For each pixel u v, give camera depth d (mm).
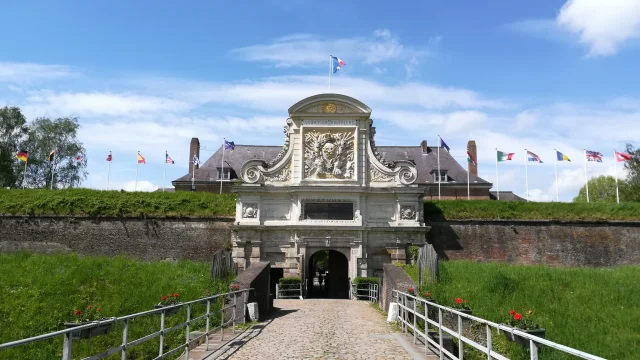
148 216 35562
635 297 19391
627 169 55531
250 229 33531
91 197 36406
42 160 61344
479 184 51969
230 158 54656
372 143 34938
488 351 8352
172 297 14797
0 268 23125
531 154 43875
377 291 26250
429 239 35531
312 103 34438
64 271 22141
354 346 13203
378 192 33812
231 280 20953
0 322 16938
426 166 53719
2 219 35375
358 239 33312
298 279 31391
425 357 11719
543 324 17109
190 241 35281
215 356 11789
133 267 23922
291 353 12203
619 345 15789
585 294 19672
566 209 36438
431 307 16125
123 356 8328
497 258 35125
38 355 14617
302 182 33781
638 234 35469
